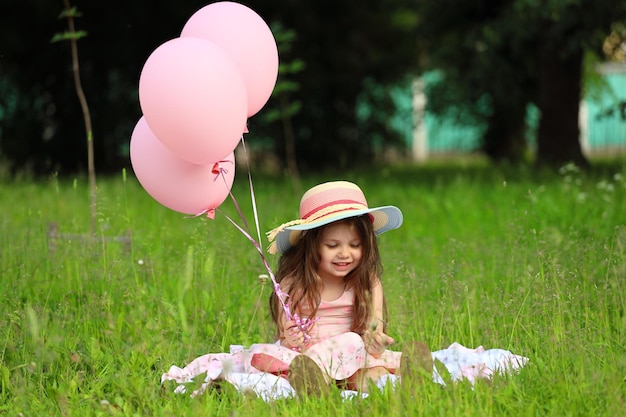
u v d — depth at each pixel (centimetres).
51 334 548
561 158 1786
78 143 1973
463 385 464
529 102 2158
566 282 594
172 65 496
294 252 546
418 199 1298
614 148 3030
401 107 2508
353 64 2188
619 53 1884
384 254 810
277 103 2086
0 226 888
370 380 477
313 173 2044
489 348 568
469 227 1012
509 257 726
